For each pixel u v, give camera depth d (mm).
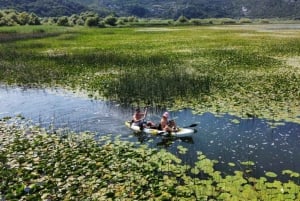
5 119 18234
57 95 23234
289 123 16312
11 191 10594
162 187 10711
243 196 10023
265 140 14594
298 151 13477
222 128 16094
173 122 15859
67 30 93562
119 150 13680
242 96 21141
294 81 24859
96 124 17359
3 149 13828
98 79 27406
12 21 100438
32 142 14609
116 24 133750
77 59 37062
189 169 12070
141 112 19047
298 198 9859
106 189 10633
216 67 31453
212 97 21156
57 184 11000
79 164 12352
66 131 16312
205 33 80812
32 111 19828
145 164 12328
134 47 50156
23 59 38594
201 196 10141
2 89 25578
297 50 42625
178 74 27281
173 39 64188
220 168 12219
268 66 31516
